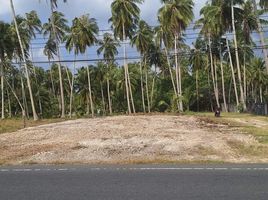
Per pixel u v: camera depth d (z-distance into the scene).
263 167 14.98
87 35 66.69
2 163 17.89
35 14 73.31
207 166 15.41
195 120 32.44
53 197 10.35
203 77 90.06
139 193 10.60
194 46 80.44
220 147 19.52
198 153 18.58
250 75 86.44
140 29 70.75
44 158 18.45
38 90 85.00
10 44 63.97
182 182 12.02
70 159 18.14
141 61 82.94
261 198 9.89
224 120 35.25
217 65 87.75
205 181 12.13
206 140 21.11
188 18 56.31
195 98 90.00
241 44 69.06
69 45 67.88
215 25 57.72
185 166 15.48
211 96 92.81
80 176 13.54
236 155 18.23
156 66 78.69
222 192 10.58
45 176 13.71
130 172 14.18
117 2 58.19
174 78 88.19
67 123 31.53
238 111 58.97
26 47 70.50
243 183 11.76
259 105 55.69
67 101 95.75
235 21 56.53
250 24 55.62
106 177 13.20
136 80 89.94
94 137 22.98
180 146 19.70
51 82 95.81
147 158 17.91
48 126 30.55
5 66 73.38
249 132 25.55
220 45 72.38
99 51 81.12
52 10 62.53
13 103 86.94
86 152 19.09
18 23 69.31
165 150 19.12
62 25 70.62
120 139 21.97
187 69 91.00
